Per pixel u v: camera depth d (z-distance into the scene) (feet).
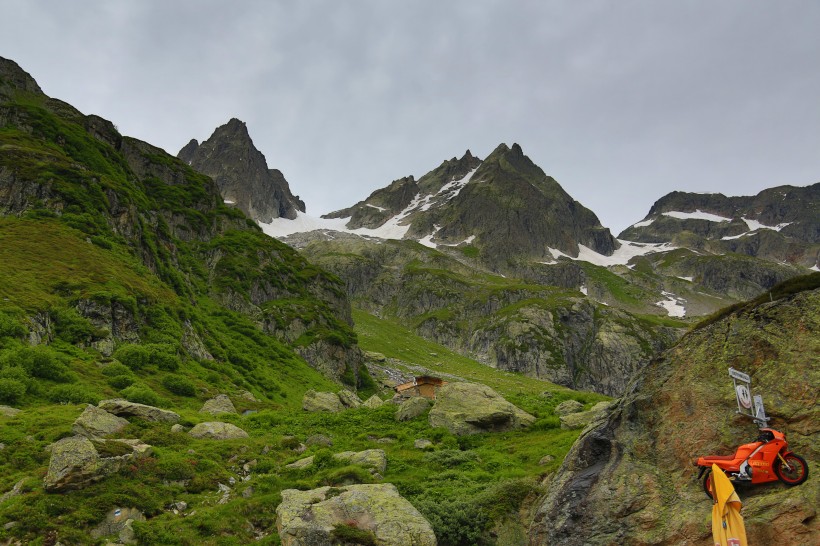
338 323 518.37
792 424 51.78
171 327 287.07
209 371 274.36
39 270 264.93
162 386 219.20
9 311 209.15
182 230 507.30
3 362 169.68
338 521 69.41
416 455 122.83
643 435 61.67
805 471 46.65
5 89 481.87
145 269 348.59
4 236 288.92
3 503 79.15
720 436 55.01
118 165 480.23
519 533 72.54
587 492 60.49
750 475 48.21
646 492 56.34
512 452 122.72
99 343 236.22
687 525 51.21
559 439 124.06
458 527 74.79
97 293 259.60
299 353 435.53
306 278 568.82
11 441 106.32
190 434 128.57
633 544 53.36
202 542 77.51
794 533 44.73
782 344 56.34
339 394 226.99
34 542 70.59
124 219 379.35
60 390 164.55
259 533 81.97
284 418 175.52
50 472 82.02
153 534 75.97
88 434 109.91
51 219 328.08
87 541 73.10
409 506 74.13
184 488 93.35
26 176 346.54
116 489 84.33
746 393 53.88
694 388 59.93
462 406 152.35
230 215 587.68
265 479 100.12
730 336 60.64
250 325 422.82
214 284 462.19
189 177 596.70
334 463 108.88
